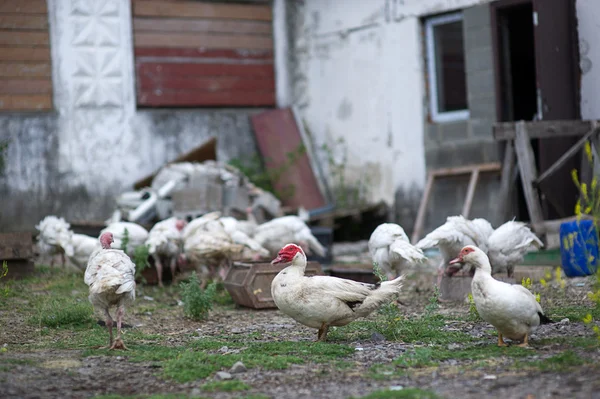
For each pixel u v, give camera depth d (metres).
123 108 15.30
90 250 10.59
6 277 10.42
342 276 9.98
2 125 14.31
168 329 7.76
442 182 14.00
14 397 4.97
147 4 15.49
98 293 6.19
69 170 14.84
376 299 6.61
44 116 14.67
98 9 15.06
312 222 14.71
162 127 15.59
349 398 4.69
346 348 6.30
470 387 4.94
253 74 16.55
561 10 11.86
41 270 11.08
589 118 11.95
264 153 15.95
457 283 8.95
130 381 5.42
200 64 16.00
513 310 5.87
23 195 14.45
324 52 16.34
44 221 10.85
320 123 16.55
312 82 16.64
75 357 6.21
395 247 8.48
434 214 14.11
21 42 14.52
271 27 16.62
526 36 13.99
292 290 6.58
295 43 16.69
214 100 16.14
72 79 14.88
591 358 5.52
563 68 11.89
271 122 16.20
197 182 13.29
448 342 6.56
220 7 16.19
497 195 13.12
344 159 16.05
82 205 14.91
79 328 7.68
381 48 15.10
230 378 5.40
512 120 13.20
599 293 6.26
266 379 5.38
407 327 7.09
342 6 15.84
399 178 14.88
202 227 10.29
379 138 15.26
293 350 6.32
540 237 11.10
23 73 14.55
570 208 11.77
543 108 11.72
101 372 5.68
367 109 15.48
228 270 9.56
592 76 11.89
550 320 6.92
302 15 16.64
